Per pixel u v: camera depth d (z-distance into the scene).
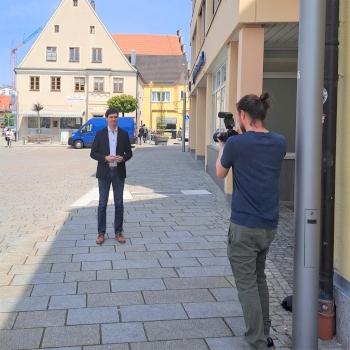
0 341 3.54
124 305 4.26
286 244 6.50
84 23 46.16
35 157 24.77
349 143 3.53
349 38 3.52
